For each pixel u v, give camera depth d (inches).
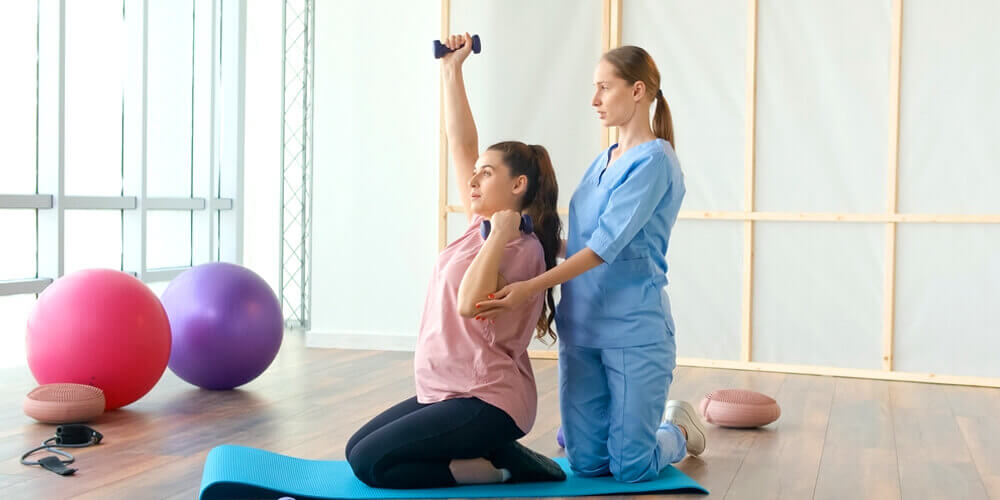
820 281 200.7
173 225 280.8
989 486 112.1
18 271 228.4
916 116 194.7
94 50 250.1
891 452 129.5
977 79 191.0
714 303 206.8
